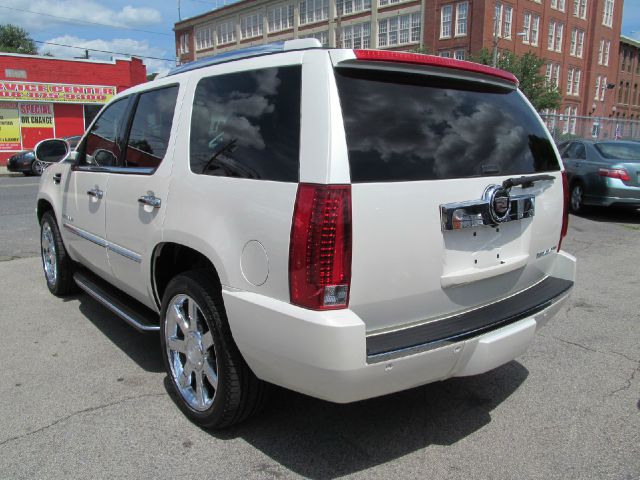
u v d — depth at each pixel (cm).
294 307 238
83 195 439
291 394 352
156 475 267
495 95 317
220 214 275
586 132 3034
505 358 282
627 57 5788
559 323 487
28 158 2108
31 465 273
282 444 295
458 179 270
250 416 303
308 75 249
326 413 329
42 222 559
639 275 650
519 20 3962
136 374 376
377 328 254
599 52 5028
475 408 337
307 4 4644
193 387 320
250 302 254
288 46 268
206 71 315
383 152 248
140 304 404
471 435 307
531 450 292
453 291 276
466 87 300
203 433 304
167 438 299
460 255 275
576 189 1096
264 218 249
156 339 440
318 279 230
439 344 250
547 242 337
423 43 3884
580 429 313
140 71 3053
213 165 289
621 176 1003
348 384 233
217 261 273
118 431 305
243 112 279
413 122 264
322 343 228
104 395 346
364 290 241
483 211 278
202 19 5869
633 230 945
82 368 385
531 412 333
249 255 257
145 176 344
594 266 694
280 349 244
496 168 292
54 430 305
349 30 4347
